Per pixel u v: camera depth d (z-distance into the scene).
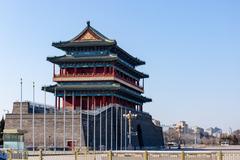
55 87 191.75
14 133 94.31
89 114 163.88
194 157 53.88
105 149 166.62
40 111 177.12
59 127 160.25
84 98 196.50
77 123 159.00
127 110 192.00
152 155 55.91
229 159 55.22
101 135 168.12
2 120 182.12
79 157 77.00
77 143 157.62
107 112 174.50
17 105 169.00
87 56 199.88
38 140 161.00
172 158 54.97
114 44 197.00
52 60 199.25
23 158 74.00
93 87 192.88
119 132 182.38
